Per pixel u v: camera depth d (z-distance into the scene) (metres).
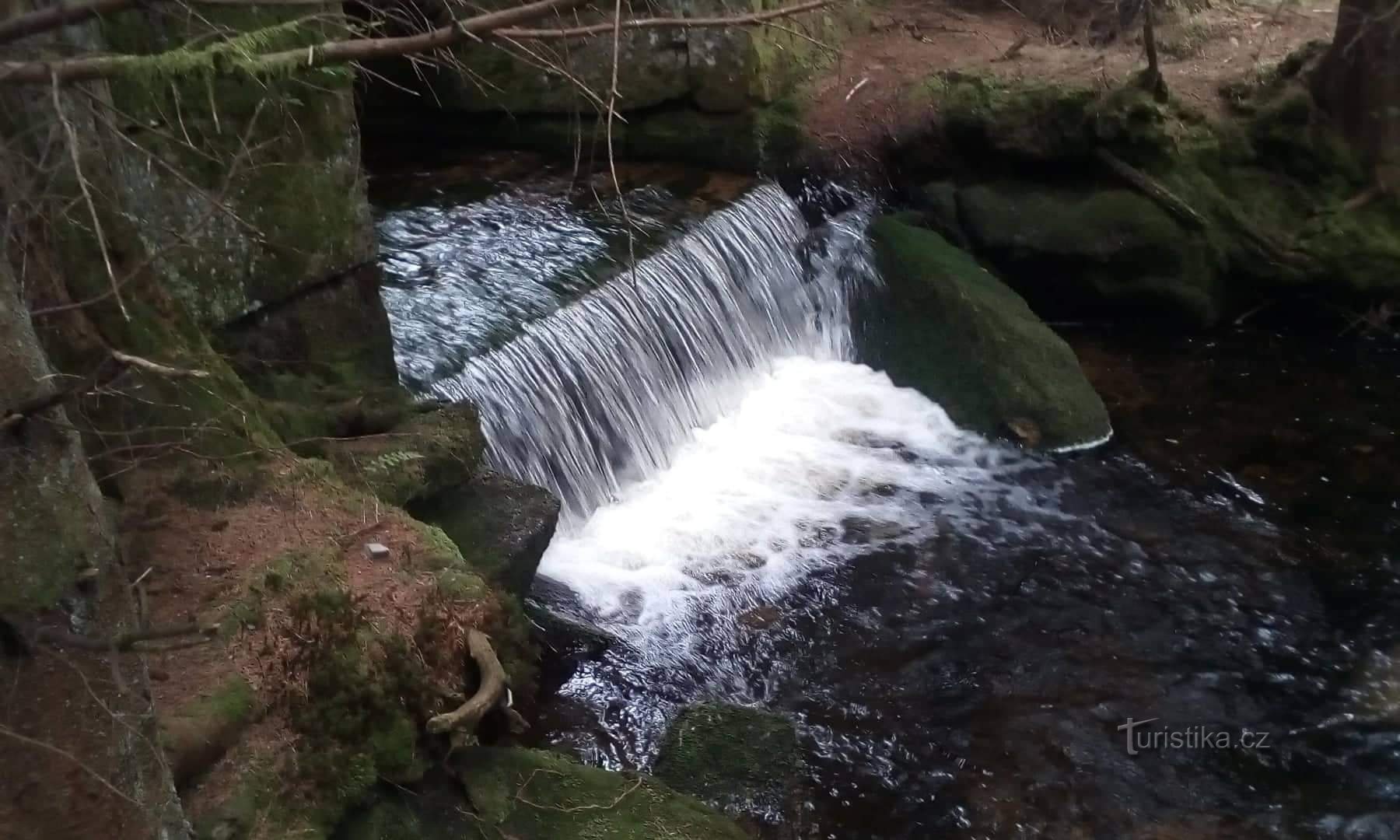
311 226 5.53
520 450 6.64
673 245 8.48
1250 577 7.01
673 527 7.21
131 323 4.33
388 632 4.09
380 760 3.92
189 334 4.68
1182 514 7.62
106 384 4.12
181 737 3.46
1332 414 8.78
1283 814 5.39
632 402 7.60
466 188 9.30
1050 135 9.95
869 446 8.35
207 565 4.16
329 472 4.86
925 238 9.75
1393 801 5.45
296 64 2.42
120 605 2.75
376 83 10.05
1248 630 6.57
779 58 10.30
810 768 5.57
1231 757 5.70
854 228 9.89
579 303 7.49
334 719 3.84
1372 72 9.60
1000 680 6.18
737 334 8.74
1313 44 10.13
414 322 7.06
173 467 4.39
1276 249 9.75
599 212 8.91
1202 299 9.85
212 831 3.41
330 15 3.73
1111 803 5.44
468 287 7.59
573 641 6.05
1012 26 11.98
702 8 9.56
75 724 2.64
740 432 8.31
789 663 6.25
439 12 5.86
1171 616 6.68
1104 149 9.88
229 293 5.19
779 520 7.42
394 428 5.61
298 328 5.58
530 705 5.37
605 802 4.29
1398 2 9.23
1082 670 6.27
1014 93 10.11
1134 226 9.78
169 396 4.42
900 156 10.38
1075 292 10.09
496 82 9.82
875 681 6.15
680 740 5.48
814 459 8.12
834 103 10.52
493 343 6.89
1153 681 6.19
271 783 3.61
